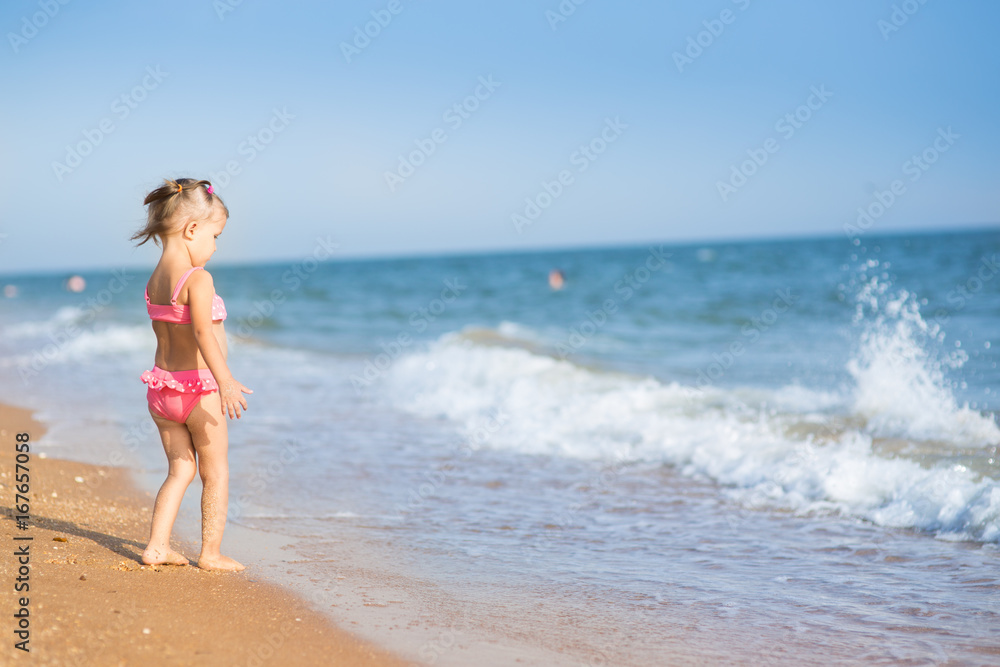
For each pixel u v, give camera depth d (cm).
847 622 313
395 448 706
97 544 373
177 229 329
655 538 442
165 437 346
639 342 1445
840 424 655
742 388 866
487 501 529
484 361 1096
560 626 306
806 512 492
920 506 466
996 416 641
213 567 351
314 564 382
